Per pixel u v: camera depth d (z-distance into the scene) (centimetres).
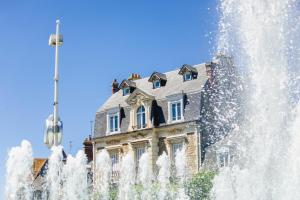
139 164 5556
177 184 4878
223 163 4784
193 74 5641
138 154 5762
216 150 4884
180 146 5406
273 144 2220
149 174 5459
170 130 5497
